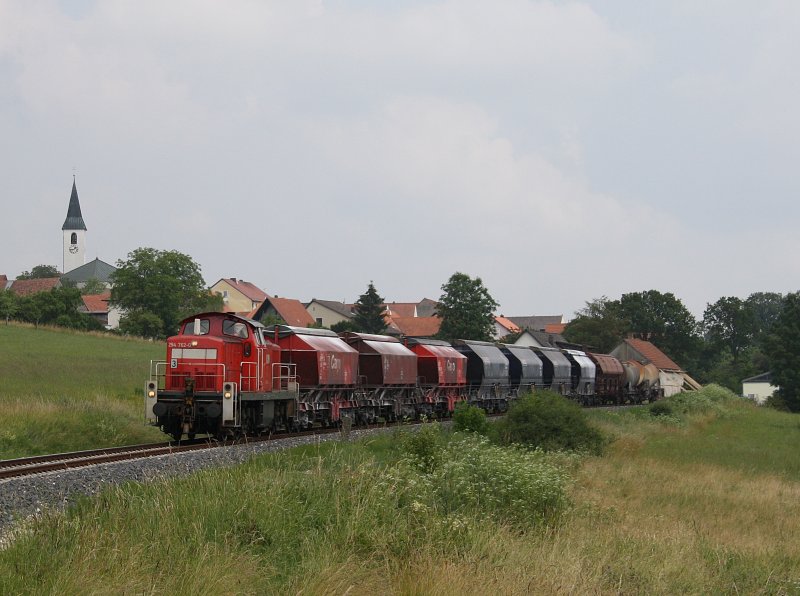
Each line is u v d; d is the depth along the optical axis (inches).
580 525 1868.8
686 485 2851.9
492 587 1216.2
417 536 1439.5
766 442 4869.6
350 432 2822.3
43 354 5295.3
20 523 1231.5
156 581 1057.5
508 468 2005.4
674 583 1508.4
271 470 1752.0
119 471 1809.8
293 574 1225.4
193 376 2684.5
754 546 1966.0
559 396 3646.7
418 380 4431.6
